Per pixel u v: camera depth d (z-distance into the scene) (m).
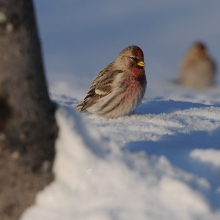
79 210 5.73
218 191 6.03
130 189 5.82
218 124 9.89
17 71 6.05
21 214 6.05
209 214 5.60
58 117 6.25
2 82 6.02
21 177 6.04
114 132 8.84
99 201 5.77
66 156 6.09
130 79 11.30
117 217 5.52
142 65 11.44
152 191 5.77
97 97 11.43
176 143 8.14
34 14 6.23
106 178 5.92
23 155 6.04
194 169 6.77
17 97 6.05
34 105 6.12
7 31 6.00
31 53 6.13
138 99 11.38
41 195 6.04
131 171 5.96
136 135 8.51
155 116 10.52
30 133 6.08
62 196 5.93
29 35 6.12
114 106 11.18
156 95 20.02
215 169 6.68
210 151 6.97
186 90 23.02
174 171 6.14
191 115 11.03
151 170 6.06
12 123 6.02
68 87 20.50
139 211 5.58
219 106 12.78
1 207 6.07
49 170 6.11
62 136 6.19
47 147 6.13
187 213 5.56
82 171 5.98
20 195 6.06
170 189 5.77
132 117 10.77
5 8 5.97
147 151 7.34
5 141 6.00
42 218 5.81
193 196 5.67
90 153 6.05
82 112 11.88
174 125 9.80
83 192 5.91
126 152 6.27
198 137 8.82
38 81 6.18
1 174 6.04
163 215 5.54
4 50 6.01
